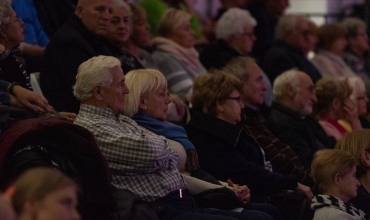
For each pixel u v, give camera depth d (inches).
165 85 449.1
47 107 397.7
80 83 406.9
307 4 1035.3
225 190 435.8
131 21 561.3
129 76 444.8
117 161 395.2
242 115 509.4
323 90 606.9
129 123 418.9
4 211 239.3
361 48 810.2
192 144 454.9
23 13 556.4
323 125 593.9
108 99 407.5
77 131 354.0
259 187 473.1
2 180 337.1
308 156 537.3
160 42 621.6
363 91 635.5
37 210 253.1
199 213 397.7
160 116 447.2
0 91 386.6
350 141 464.4
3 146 341.7
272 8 814.5
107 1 498.3
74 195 260.2
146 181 400.8
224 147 473.1
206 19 841.5
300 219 474.6
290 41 703.1
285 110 561.3
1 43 438.0
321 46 767.7
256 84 533.3
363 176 461.1
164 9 706.8
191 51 628.7
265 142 519.8
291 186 480.7
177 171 420.5
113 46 542.9
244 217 415.8
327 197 423.8
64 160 343.6
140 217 369.4
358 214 426.6
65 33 486.6
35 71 529.0
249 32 668.1
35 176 256.8
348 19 828.0
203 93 479.2
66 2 593.3
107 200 351.3
